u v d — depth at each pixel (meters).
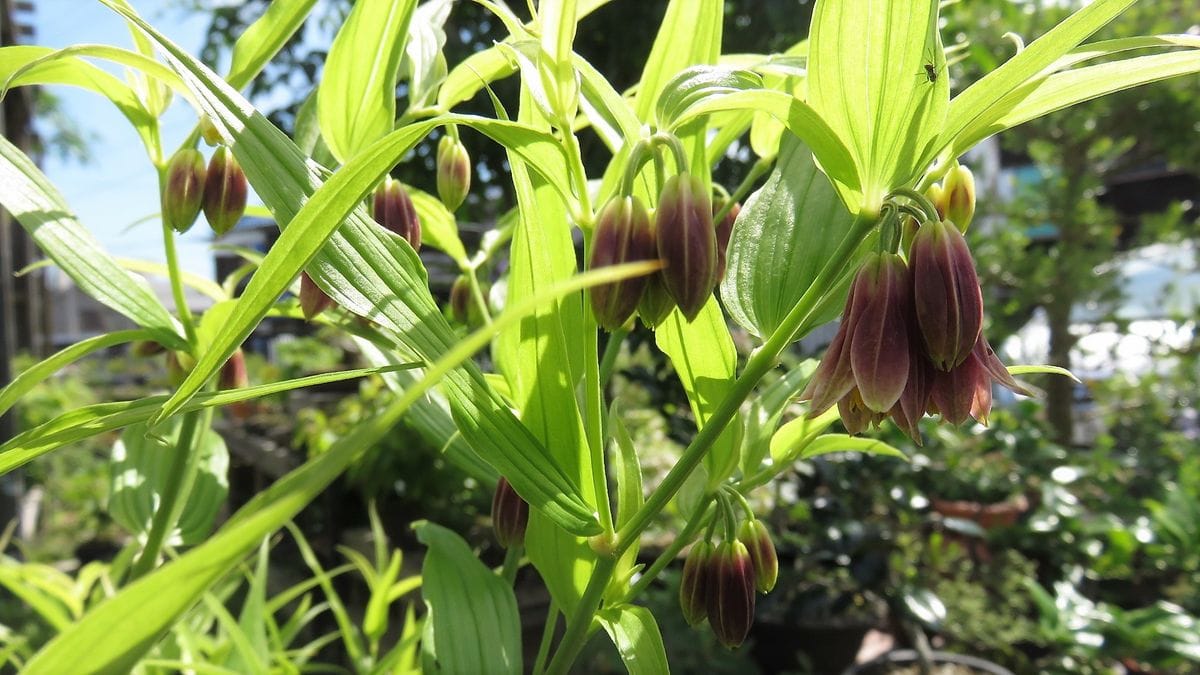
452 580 0.15
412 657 0.25
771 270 0.13
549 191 0.13
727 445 0.14
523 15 0.50
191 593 0.06
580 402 0.15
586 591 0.13
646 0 0.48
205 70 0.10
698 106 0.10
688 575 0.14
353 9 0.14
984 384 0.11
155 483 0.20
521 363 0.12
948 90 0.10
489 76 0.16
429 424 0.16
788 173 0.13
